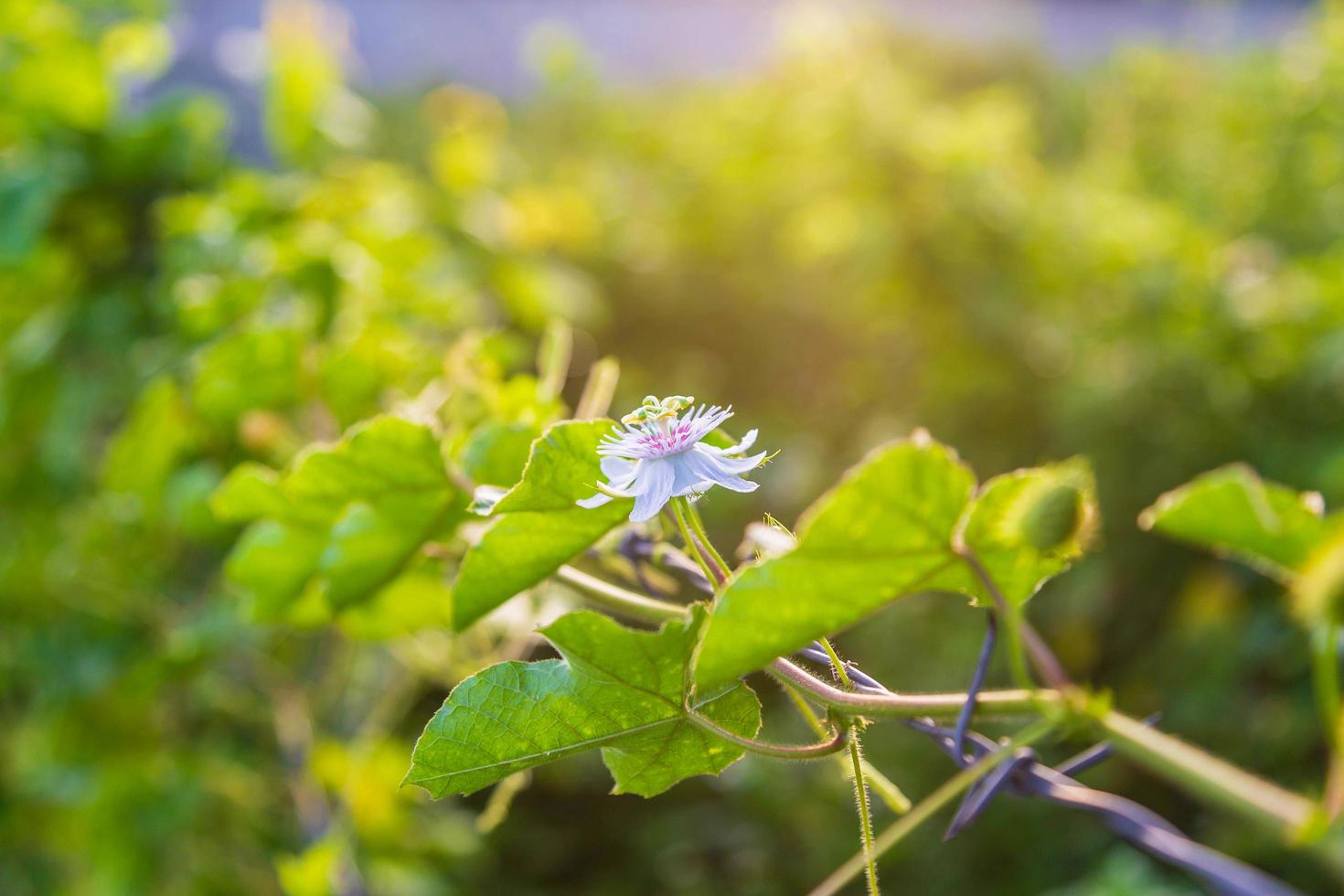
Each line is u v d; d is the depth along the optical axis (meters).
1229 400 1.23
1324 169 1.56
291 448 0.69
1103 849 1.16
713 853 1.40
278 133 0.95
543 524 0.40
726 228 1.64
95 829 0.94
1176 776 0.31
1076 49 3.18
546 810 1.47
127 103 1.08
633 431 0.38
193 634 0.85
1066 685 0.33
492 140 1.19
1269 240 1.57
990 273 1.34
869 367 1.48
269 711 0.99
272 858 0.99
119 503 0.83
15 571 0.92
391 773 0.93
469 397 0.54
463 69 2.93
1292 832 0.29
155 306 0.88
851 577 0.32
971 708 0.34
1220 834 1.08
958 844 1.21
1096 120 2.01
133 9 0.97
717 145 1.68
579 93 2.07
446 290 0.98
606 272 1.68
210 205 0.87
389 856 0.97
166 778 0.95
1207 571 1.24
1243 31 2.23
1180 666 1.21
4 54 0.87
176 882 0.98
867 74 1.43
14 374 0.90
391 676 0.98
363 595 0.50
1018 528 0.32
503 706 0.37
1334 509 1.14
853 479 0.31
